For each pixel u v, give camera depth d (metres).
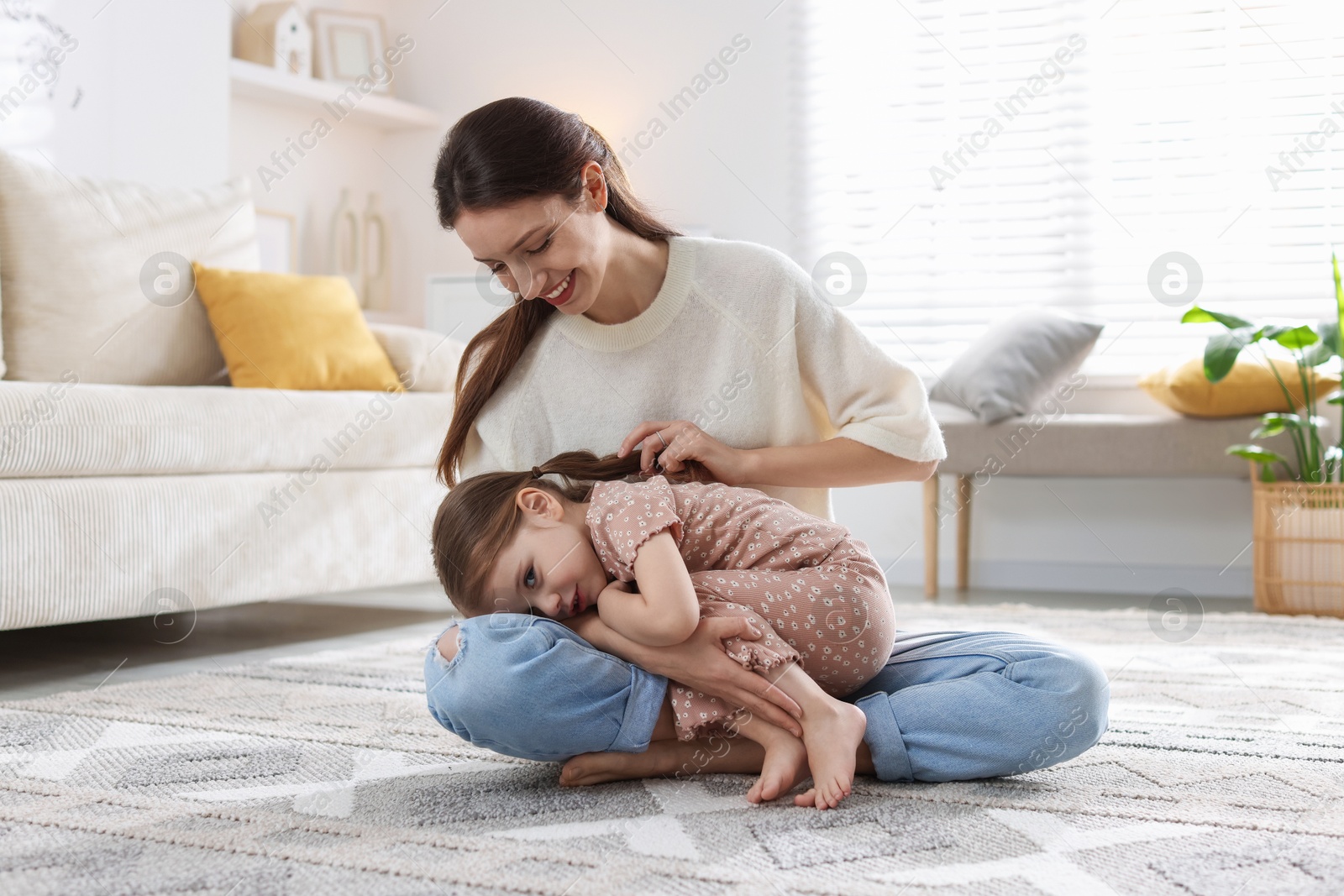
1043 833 0.98
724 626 1.09
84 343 2.38
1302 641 2.30
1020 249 3.67
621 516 1.14
